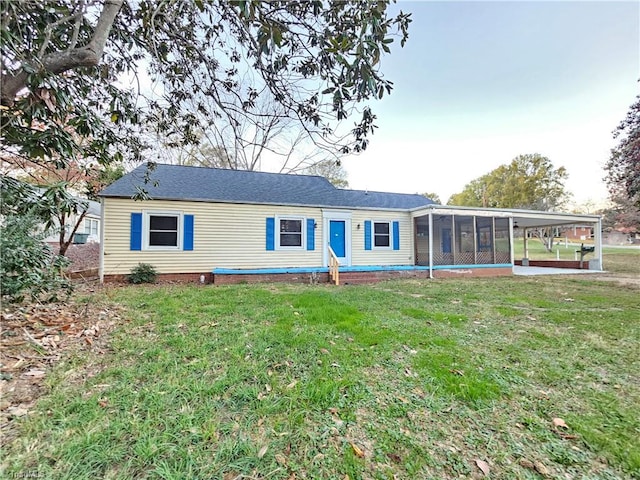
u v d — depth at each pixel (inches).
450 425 77.9
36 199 135.8
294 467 61.5
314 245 431.2
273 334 139.0
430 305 219.5
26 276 135.1
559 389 98.2
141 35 162.9
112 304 192.5
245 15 101.6
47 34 111.4
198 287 294.5
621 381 104.5
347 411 82.1
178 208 363.6
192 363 106.7
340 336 141.6
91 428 69.6
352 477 59.4
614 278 404.5
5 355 104.4
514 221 543.8
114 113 172.9
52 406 78.0
